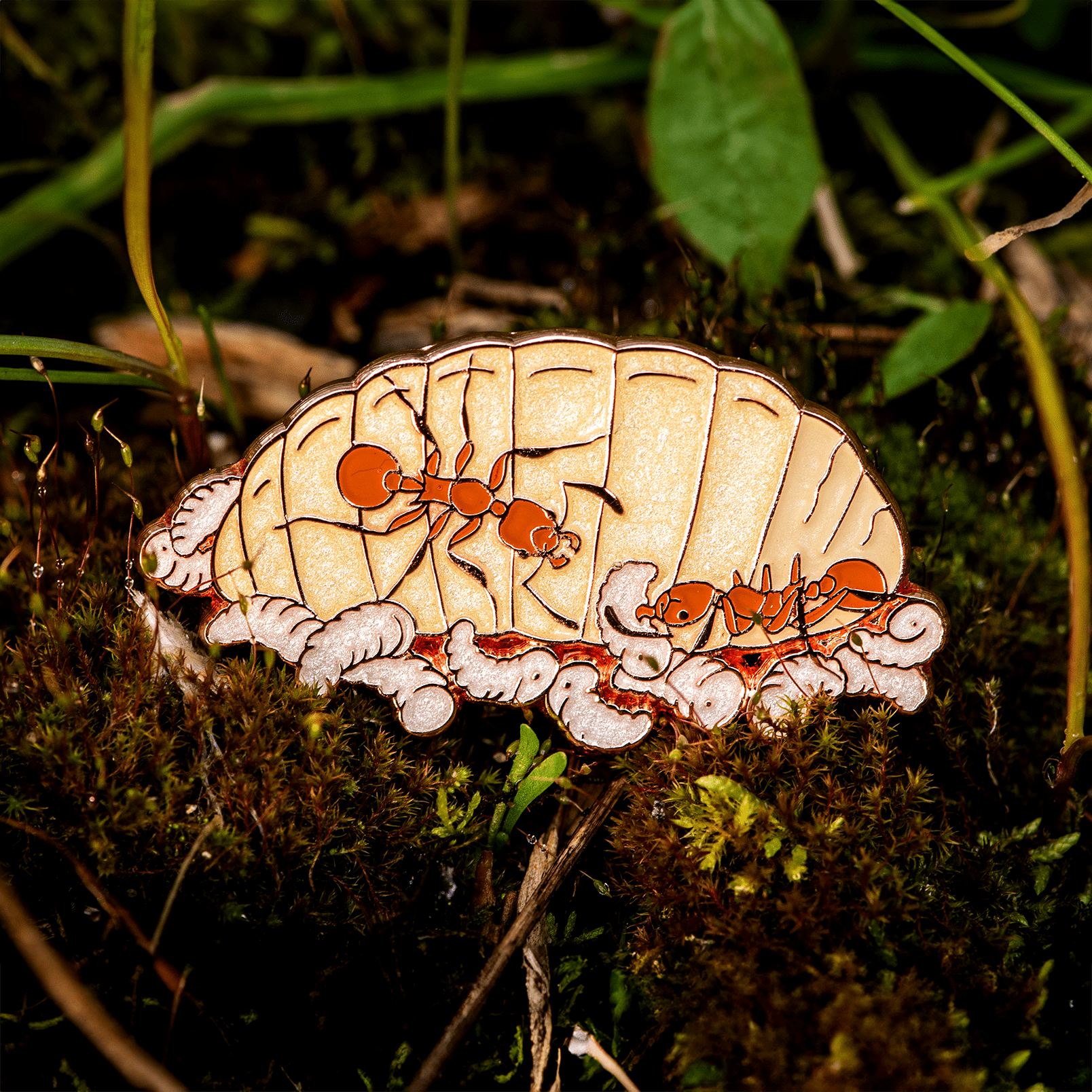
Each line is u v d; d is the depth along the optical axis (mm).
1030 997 226
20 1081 225
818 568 231
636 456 230
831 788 230
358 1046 228
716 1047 224
